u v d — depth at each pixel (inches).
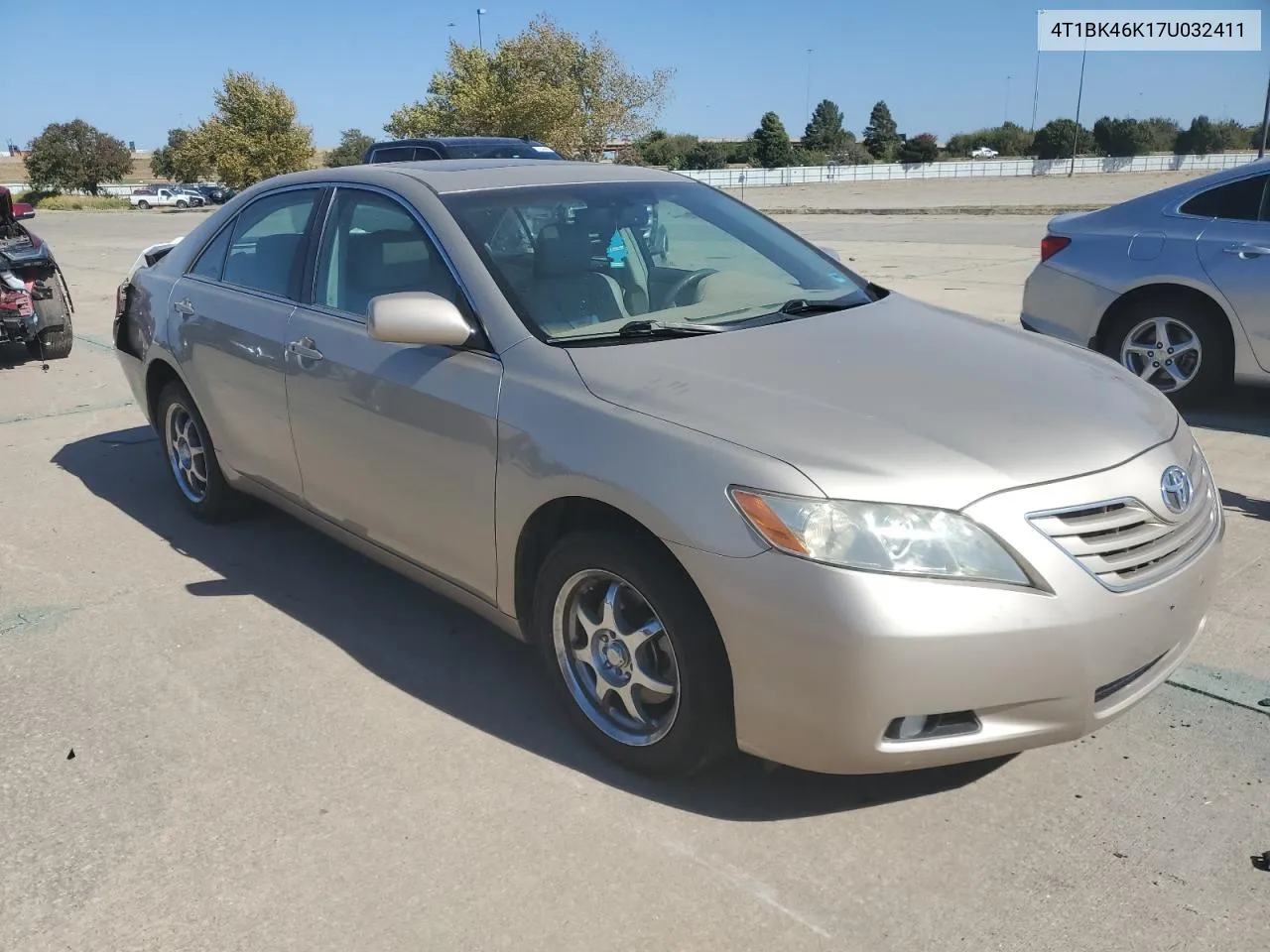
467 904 98.8
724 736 108.0
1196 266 241.3
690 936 94.1
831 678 95.3
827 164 3161.9
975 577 95.0
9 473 233.8
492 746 124.3
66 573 177.2
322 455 151.6
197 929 96.7
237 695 136.8
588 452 110.9
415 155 589.6
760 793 114.1
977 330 138.3
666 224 152.6
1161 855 102.3
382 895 100.3
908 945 92.4
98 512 207.5
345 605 162.9
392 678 140.4
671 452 104.9
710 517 100.3
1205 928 93.0
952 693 95.2
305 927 96.6
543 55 1697.8
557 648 121.6
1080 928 93.5
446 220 137.6
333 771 120.0
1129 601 100.0
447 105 1694.1
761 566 97.3
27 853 107.7
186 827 111.0
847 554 94.7
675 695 109.9
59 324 350.3
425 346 133.3
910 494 96.5
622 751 117.0
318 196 161.5
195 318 179.2
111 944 95.3
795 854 104.3
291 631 154.4
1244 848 102.8
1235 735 121.0
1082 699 99.1
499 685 138.3
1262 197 236.2
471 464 124.9
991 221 920.9
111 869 105.0
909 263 573.6
